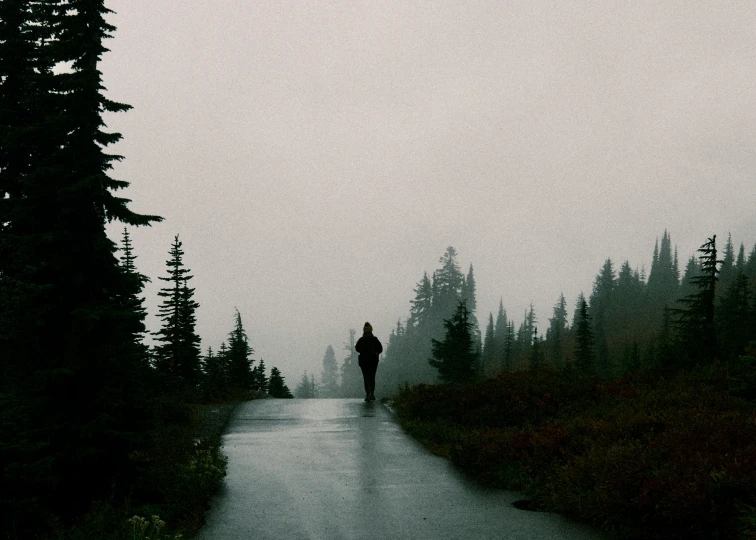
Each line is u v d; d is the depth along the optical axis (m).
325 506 8.13
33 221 9.75
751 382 10.62
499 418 13.82
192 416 15.66
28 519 6.97
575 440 10.12
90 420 8.67
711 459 7.14
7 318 9.17
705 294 30.20
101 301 9.32
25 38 13.84
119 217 9.64
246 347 44.72
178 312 33.97
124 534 6.57
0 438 6.79
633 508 6.80
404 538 6.74
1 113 13.33
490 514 7.69
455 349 46.91
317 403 19.69
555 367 18.73
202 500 8.30
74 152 9.35
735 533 5.89
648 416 10.71
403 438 13.30
